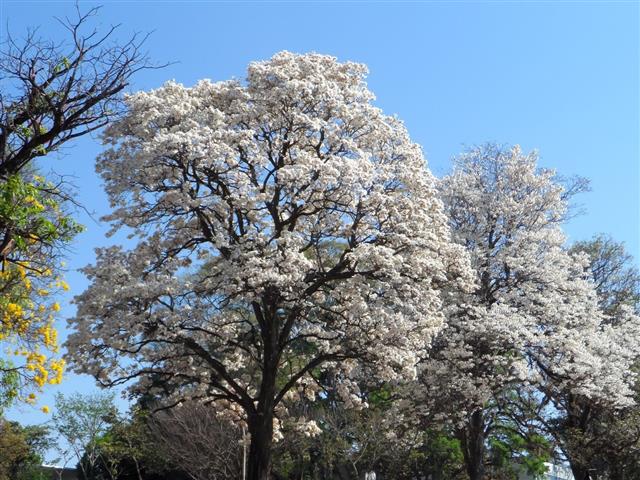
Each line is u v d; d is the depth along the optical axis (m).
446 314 29.61
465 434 32.31
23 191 12.77
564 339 29.97
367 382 29.42
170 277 21.33
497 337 29.45
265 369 22.92
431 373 30.22
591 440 33.25
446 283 24.61
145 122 22.47
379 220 23.11
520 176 34.78
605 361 31.47
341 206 22.77
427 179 24.55
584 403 34.50
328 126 23.12
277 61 24.31
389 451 34.88
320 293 24.64
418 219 23.08
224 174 22.55
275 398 23.20
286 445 33.06
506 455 39.81
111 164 22.97
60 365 18.17
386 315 21.88
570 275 34.97
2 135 13.23
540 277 32.41
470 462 31.61
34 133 13.46
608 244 43.75
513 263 31.94
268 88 23.62
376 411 34.38
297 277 20.92
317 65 24.17
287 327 23.27
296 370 30.81
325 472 37.91
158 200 22.22
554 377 30.81
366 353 22.45
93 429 46.81
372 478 34.88
